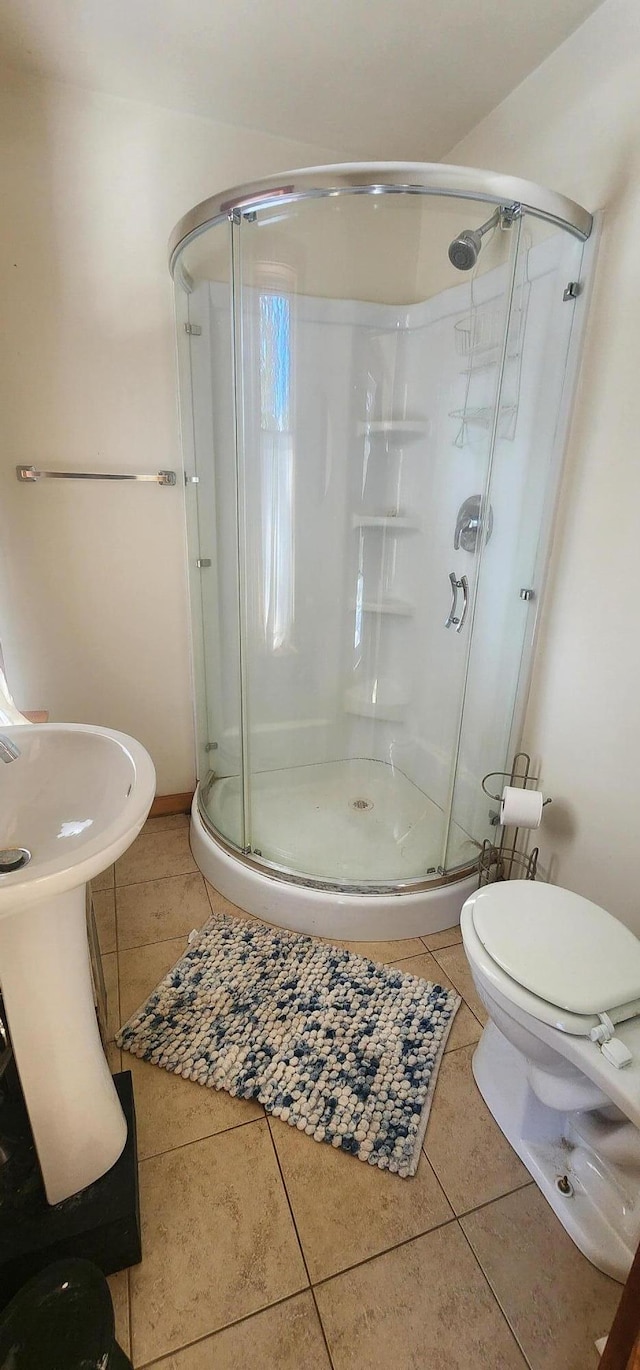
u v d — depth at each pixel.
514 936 1.15
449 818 1.98
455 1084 1.33
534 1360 0.91
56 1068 0.92
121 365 1.88
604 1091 0.92
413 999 1.54
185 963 1.63
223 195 1.51
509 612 1.81
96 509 1.98
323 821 2.11
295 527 2.16
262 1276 1.00
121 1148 1.07
